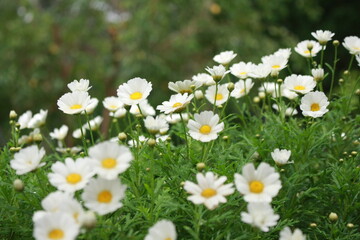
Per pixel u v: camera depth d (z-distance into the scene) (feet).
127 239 2.02
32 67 9.60
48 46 9.48
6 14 9.68
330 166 2.74
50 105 9.73
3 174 2.56
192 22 9.25
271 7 9.99
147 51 8.67
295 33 12.34
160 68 8.56
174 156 2.48
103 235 2.02
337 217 2.36
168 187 2.29
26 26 9.26
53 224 1.76
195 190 1.97
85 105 2.38
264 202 1.92
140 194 2.33
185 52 9.03
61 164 2.01
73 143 8.67
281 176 2.53
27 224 2.27
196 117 2.27
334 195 2.61
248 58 8.93
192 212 2.21
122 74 8.80
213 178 1.99
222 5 9.07
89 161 1.93
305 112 2.44
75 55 9.52
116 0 9.51
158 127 2.31
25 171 2.10
